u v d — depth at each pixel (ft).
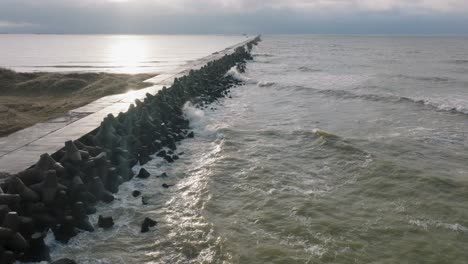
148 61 199.93
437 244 26.68
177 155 46.21
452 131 57.93
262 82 109.40
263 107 76.54
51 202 27.02
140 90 70.03
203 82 87.15
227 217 30.42
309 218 30.09
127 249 25.82
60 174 29.35
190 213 31.07
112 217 30.09
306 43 449.89
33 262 23.66
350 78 122.01
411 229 28.66
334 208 32.01
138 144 42.52
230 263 24.02
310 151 47.52
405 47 355.56
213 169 41.01
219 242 26.35
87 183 31.96
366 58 215.31
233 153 46.70
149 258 24.80
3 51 312.09
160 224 29.17
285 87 101.50
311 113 71.00
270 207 32.17
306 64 174.70
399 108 75.56
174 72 100.58
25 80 94.48
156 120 49.98
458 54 254.06
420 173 39.60
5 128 45.73
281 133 55.62
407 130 58.49
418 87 103.91
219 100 82.84
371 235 27.71
